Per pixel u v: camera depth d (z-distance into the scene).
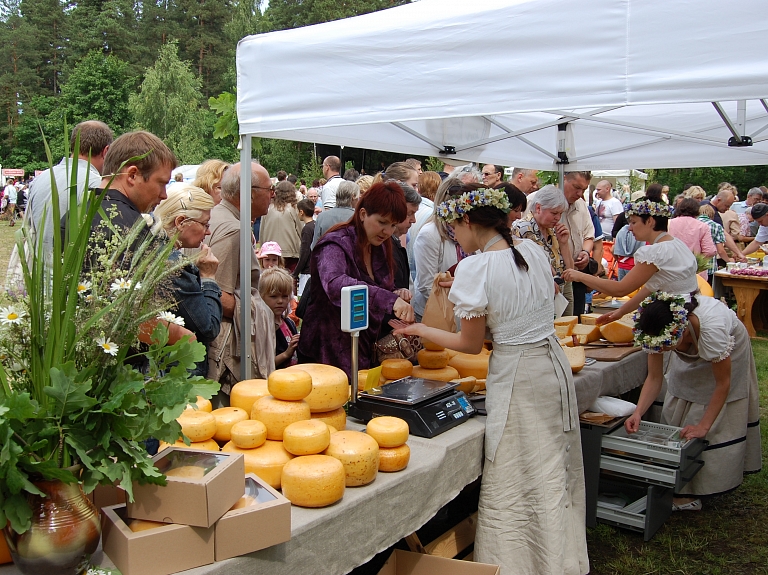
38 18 57.28
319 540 1.72
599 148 5.32
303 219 7.49
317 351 2.75
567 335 3.84
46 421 1.27
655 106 4.65
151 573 1.38
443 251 3.74
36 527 1.26
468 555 2.80
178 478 1.42
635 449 3.23
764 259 8.34
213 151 40.41
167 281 1.59
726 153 4.84
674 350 3.45
